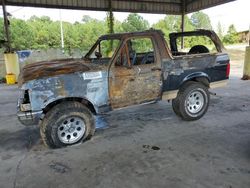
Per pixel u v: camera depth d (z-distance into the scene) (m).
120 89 4.19
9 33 11.98
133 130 4.65
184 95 4.86
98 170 3.20
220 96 7.34
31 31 42.47
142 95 4.45
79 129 4.05
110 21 14.05
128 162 3.39
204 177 2.96
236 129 4.57
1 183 2.97
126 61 4.19
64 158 3.58
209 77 5.15
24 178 3.07
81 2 13.02
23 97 3.93
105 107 4.15
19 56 13.55
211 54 5.10
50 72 3.77
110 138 4.28
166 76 4.59
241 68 15.58
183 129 4.63
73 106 3.90
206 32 5.46
